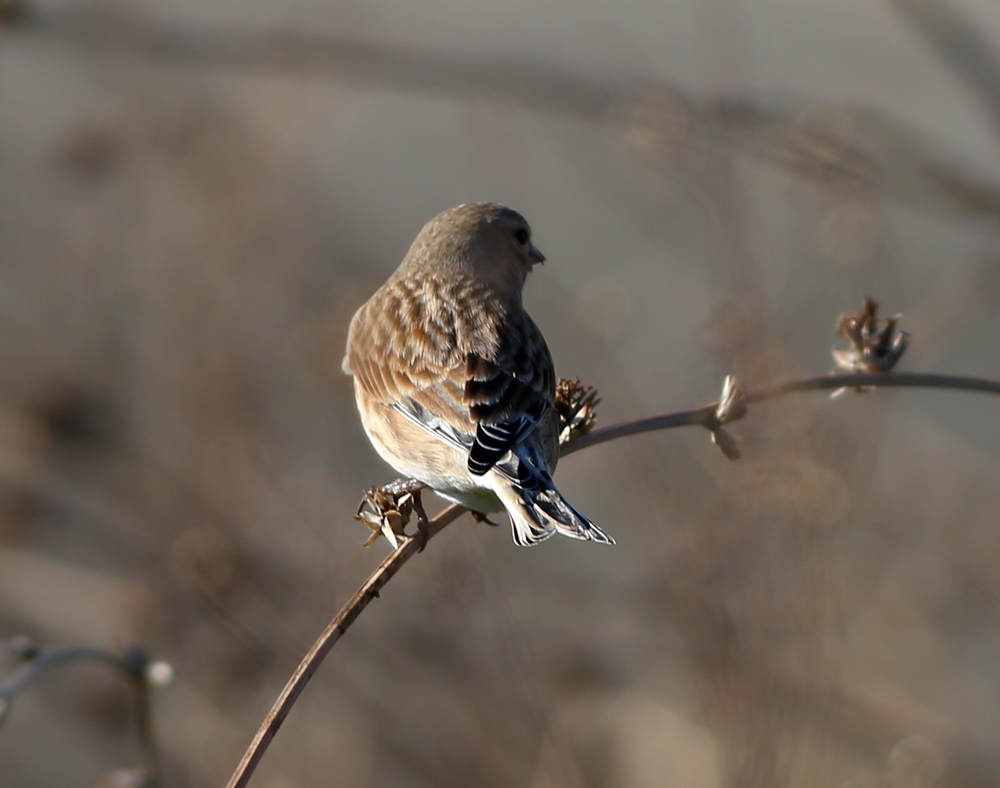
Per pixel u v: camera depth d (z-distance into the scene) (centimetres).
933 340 1164
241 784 525
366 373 741
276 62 1241
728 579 878
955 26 1130
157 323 1505
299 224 1580
